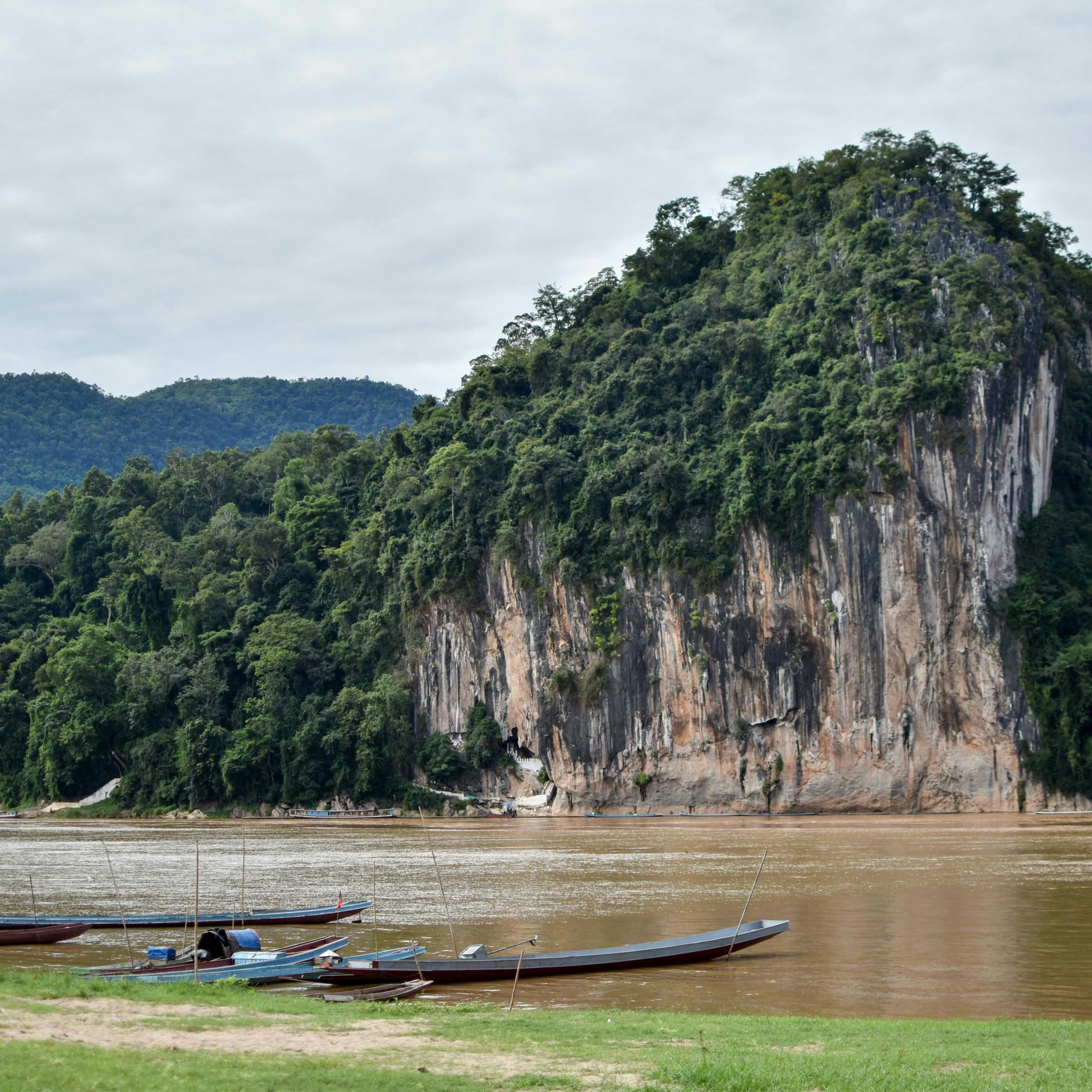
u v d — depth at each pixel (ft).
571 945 129.70
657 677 393.91
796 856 222.28
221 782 438.40
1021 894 162.71
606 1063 73.72
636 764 395.96
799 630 373.61
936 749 360.48
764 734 378.94
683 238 515.91
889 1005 99.91
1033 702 353.10
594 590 405.59
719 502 390.01
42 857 246.06
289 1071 70.03
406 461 506.89
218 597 495.00
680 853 234.17
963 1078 69.87
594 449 427.74
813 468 372.17
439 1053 76.38
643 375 437.17
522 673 422.00
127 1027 81.76
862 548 365.61
